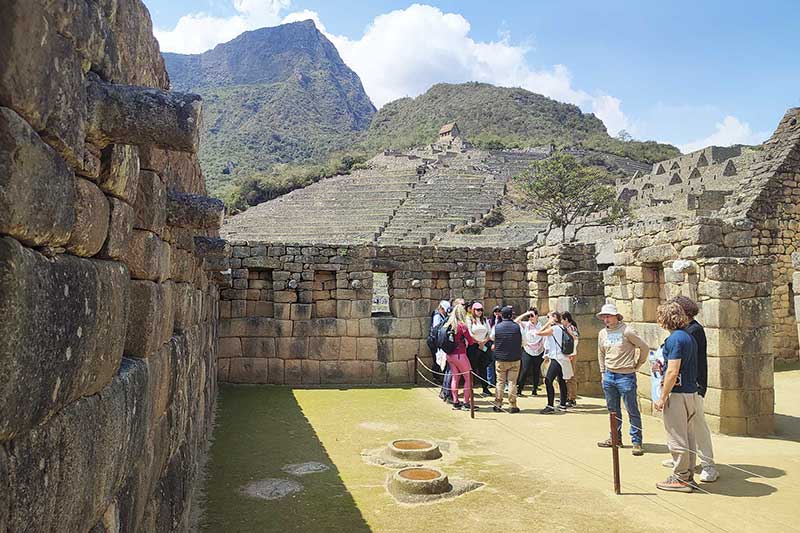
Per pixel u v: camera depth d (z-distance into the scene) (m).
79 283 2.21
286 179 81.69
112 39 2.68
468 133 149.75
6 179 1.62
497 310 11.99
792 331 18.36
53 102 1.96
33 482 1.80
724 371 9.46
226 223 58.81
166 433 4.25
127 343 3.45
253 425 10.09
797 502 6.46
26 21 1.69
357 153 113.31
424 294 15.08
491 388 13.91
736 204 18.95
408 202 61.94
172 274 4.82
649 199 49.91
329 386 14.23
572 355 11.52
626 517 6.09
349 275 14.70
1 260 1.58
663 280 11.22
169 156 4.60
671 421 6.96
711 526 5.86
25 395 1.70
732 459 8.09
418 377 14.73
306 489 6.90
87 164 2.46
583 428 10.03
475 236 48.38
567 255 14.10
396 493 6.74
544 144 116.38
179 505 4.93
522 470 7.67
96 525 2.52
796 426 10.07
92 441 2.36
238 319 14.30
